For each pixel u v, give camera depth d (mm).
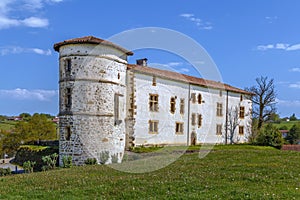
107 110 25000
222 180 11781
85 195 10422
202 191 10086
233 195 9492
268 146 37406
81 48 24844
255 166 15102
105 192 10656
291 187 10422
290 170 13805
